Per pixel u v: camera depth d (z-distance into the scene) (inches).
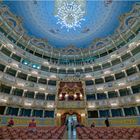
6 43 1154.0
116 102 1085.8
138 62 1061.1
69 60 1572.3
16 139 295.0
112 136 338.0
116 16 1320.1
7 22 1215.6
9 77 1067.3
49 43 1600.6
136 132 406.9
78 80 1300.4
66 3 1302.9
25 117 1018.7
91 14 1373.0
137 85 1032.8
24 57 1279.5
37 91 1189.1
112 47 1424.7
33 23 1390.3
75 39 1587.1
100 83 1275.8
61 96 1222.9
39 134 379.6
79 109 1154.7
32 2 1248.2
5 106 976.3
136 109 964.0
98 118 1091.3
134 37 1182.9
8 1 1182.9
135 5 1181.7
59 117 1141.1
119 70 1187.3
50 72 1365.7
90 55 1545.3
